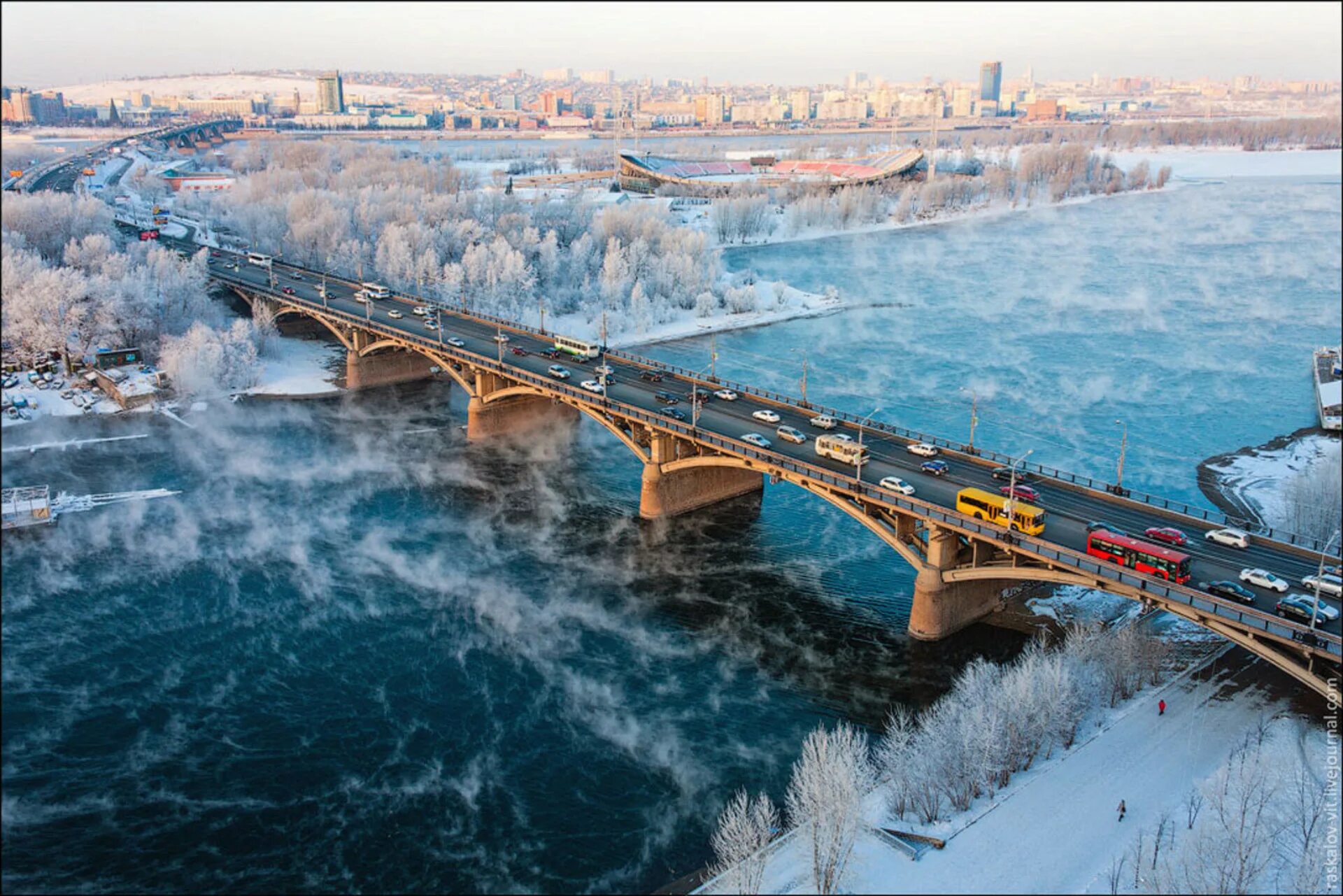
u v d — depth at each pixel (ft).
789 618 360.48
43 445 527.81
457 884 243.81
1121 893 211.00
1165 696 279.90
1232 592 263.70
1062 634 337.31
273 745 292.40
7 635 345.31
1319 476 442.50
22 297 629.51
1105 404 589.73
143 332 651.66
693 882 241.96
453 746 292.20
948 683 318.24
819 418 423.64
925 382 635.66
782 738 294.87
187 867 249.14
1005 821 235.81
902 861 225.35
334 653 338.34
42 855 250.78
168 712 306.35
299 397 622.13
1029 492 342.85
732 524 440.04
